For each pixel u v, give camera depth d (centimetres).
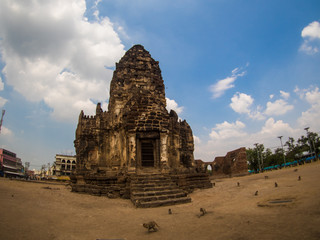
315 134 6794
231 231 827
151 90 2930
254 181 2292
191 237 821
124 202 1781
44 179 6581
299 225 764
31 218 1029
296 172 2422
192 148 3359
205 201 1694
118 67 3072
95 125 3100
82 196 2047
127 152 2242
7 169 8688
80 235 892
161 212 1384
